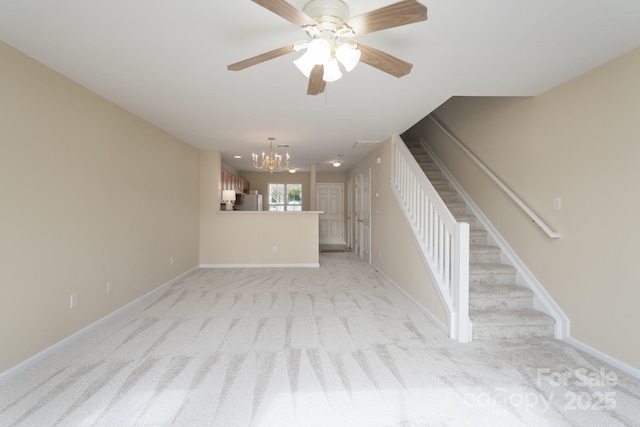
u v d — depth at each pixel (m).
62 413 1.71
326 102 3.11
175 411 1.74
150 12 1.70
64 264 2.51
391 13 1.33
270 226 5.95
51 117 2.38
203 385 2.00
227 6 1.64
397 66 1.80
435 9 1.66
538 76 2.51
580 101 2.49
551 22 1.78
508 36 1.92
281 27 1.84
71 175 2.58
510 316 2.77
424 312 3.34
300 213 5.98
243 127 4.06
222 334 2.79
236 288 4.37
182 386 1.98
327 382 2.04
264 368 2.21
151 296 3.92
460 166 4.33
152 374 2.12
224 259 5.86
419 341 2.66
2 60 2.00
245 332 2.83
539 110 2.91
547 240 2.86
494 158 3.56
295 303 3.71
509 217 3.35
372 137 4.64
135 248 3.56
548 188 2.82
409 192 3.96
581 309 2.52
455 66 2.34
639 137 2.08
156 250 4.06
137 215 3.59
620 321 2.21
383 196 5.07
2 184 2.01
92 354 2.39
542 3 1.60
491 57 2.20
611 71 2.25
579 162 2.51
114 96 2.95
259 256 5.93
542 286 2.92
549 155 2.80
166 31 1.89
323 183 9.37
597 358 2.36
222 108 3.29
